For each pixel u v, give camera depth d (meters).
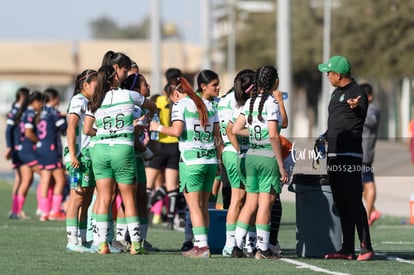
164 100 43.50
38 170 49.84
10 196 70.00
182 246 35.69
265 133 31.08
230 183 32.97
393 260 32.12
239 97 32.22
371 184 47.22
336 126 32.16
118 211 33.59
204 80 32.12
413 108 130.25
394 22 136.75
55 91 49.59
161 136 44.78
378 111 46.53
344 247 32.44
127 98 31.88
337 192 32.22
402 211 58.12
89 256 32.00
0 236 39.56
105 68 31.94
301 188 33.03
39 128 49.50
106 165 32.12
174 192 44.66
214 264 29.91
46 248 34.78
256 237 32.06
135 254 32.69
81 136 33.47
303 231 33.06
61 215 50.00
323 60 143.50
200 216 31.92
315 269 28.95
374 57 138.25
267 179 31.34
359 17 139.38
